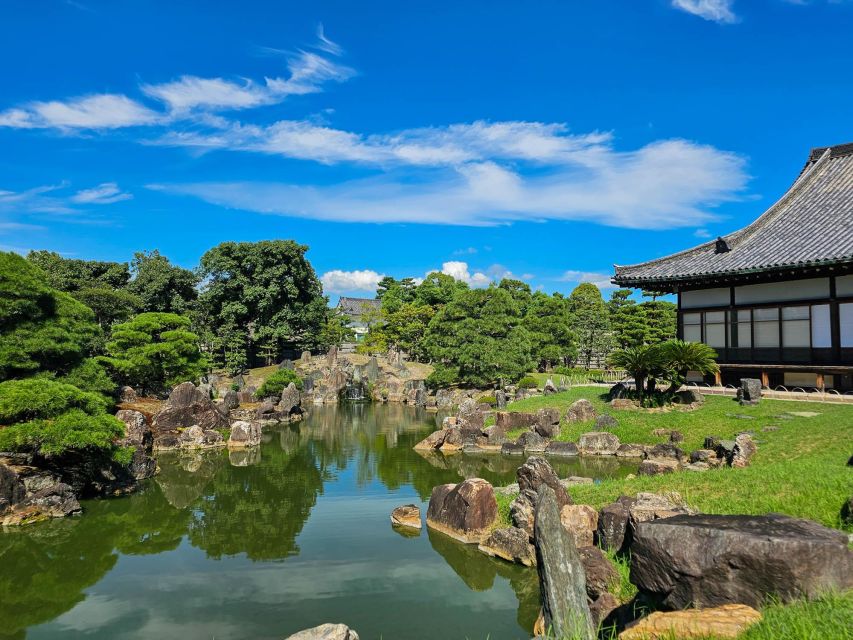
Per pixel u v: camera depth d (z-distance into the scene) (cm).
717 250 3325
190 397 3909
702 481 1501
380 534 1812
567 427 3164
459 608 1259
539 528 902
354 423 4725
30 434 1972
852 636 542
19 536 1862
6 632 1209
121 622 1247
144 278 7138
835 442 1970
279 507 2181
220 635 1174
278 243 7662
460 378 5991
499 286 8200
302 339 8262
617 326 7038
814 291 2891
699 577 698
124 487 2455
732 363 3203
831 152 3728
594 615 938
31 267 2802
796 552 652
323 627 902
